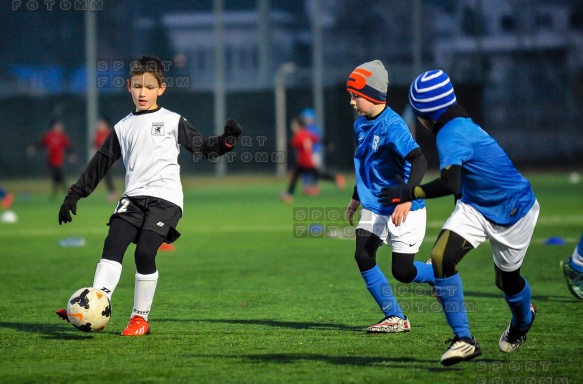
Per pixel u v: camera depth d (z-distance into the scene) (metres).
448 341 16.39
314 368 16.11
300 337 19.30
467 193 15.84
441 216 51.78
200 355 17.34
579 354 17.25
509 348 16.73
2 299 25.59
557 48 120.81
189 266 32.88
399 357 17.09
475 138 15.37
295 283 28.33
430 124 15.92
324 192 79.44
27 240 43.34
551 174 101.12
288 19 145.75
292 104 109.38
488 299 24.55
